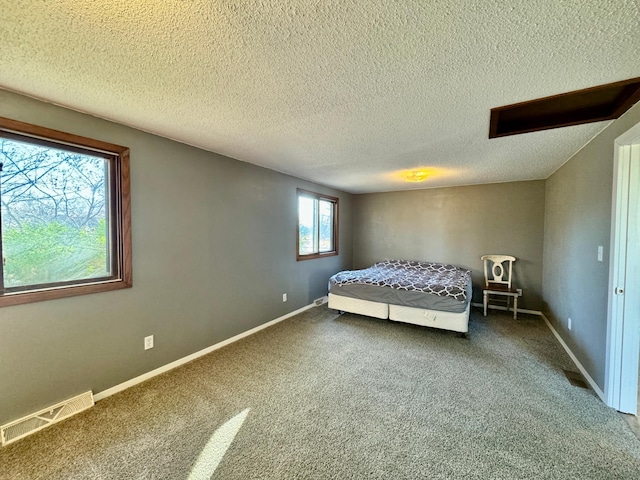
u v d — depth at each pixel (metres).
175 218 2.61
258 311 3.60
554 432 1.75
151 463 1.51
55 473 1.45
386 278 3.97
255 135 2.45
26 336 1.77
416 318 3.52
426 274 4.50
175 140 2.58
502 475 1.44
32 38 1.21
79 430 1.77
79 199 2.04
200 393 2.18
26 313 1.77
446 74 1.48
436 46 1.25
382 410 1.97
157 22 1.11
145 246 2.38
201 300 2.87
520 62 1.37
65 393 1.94
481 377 2.43
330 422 1.85
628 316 1.93
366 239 5.85
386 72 1.47
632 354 1.92
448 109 1.91
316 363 2.69
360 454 1.58
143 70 1.46
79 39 1.22
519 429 1.77
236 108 1.91
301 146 2.75
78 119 1.96
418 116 2.03
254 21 1.10
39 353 1.82
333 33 1.17
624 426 1.79
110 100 1.80
